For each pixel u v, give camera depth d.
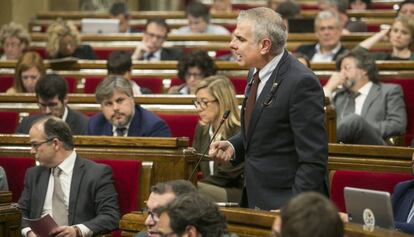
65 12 33.12
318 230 6.97
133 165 14.12
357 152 13.31
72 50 24.89
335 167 13.45
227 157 11.55
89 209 13.78
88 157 14.48
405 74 20.06
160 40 25.12
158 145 14.19
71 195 13.79
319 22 23.45
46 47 25.05
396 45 21.91
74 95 18.89
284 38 10.96
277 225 7.33
